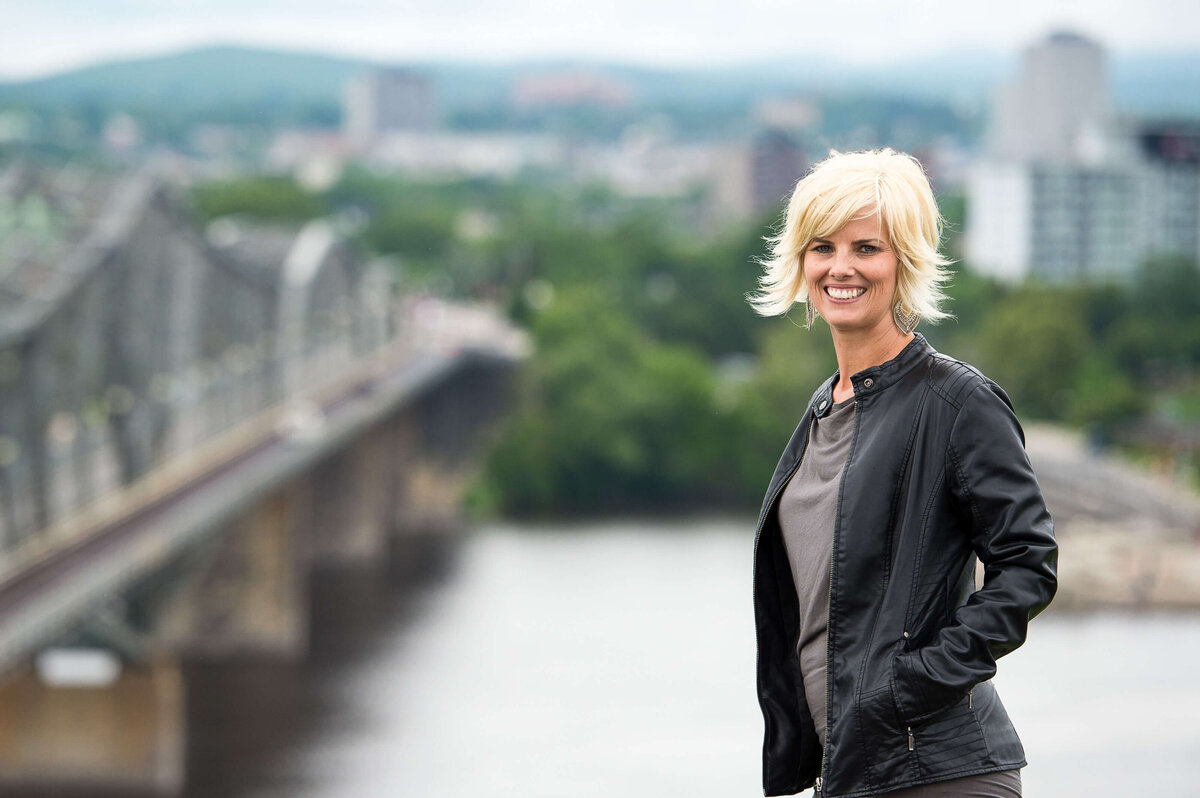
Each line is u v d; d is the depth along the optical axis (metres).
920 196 7.39
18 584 53.59
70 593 52.19
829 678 7.21
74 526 64.56
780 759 7.66
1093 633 91.12
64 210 96.12
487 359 175.00
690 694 76.00
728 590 103.94
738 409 151.00
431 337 199.00
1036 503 6.95
